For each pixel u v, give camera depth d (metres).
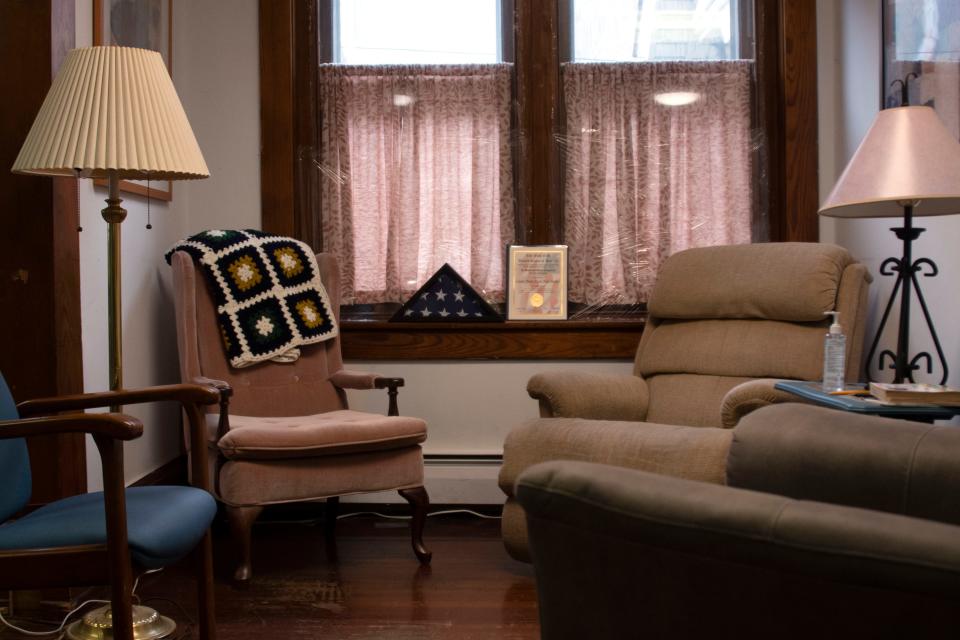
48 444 2.50
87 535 1.66
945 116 2.67
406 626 2.38
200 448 2.11
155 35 3.31
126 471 3.04
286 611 2.50
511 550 2.66
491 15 3.68
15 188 2.47
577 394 2.77
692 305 3.08
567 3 3.66
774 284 2.91
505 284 3.63
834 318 2.62
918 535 0.79
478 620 2.43
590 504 0.97
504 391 3.63
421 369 3.64
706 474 2.24
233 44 3.64
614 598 0.99
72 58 2.24
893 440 1.24
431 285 3.59
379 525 3.46
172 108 2.29
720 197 3.65
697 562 0.91
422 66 3.66
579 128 3.66
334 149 3.67
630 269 3.65
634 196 3.64
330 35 3.69
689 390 2.97
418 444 2.95
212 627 2.04
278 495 2.67
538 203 3.68
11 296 2.47
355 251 3.68
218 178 3.64
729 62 3.65
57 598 2.47
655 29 3.66
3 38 2.47
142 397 2.04
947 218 2.75
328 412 3.29
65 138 2.15
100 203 2.84
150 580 2.78
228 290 3.18
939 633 0.78
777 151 3.67
